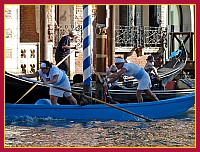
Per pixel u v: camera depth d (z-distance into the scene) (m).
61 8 47.22
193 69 50.31
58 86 27.22
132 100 29.67
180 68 39.97
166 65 41.12
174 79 40.56
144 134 23.25
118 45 51.81
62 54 35.41
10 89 27.78
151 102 28.09
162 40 54.03
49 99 28.44
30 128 24.36
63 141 21.55
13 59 42.31
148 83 29.05
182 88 33.75
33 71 42.72
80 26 47.50
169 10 60.28
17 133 23.14
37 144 20.92
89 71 27.34
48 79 27.08
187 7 59.50
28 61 42.84
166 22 59.59
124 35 52.50
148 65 33.69
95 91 28.30
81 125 25.34
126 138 22.34
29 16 46.69
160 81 33.66
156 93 30.28
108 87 30.19
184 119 27.89
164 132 23.77
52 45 44.53
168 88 34.34
